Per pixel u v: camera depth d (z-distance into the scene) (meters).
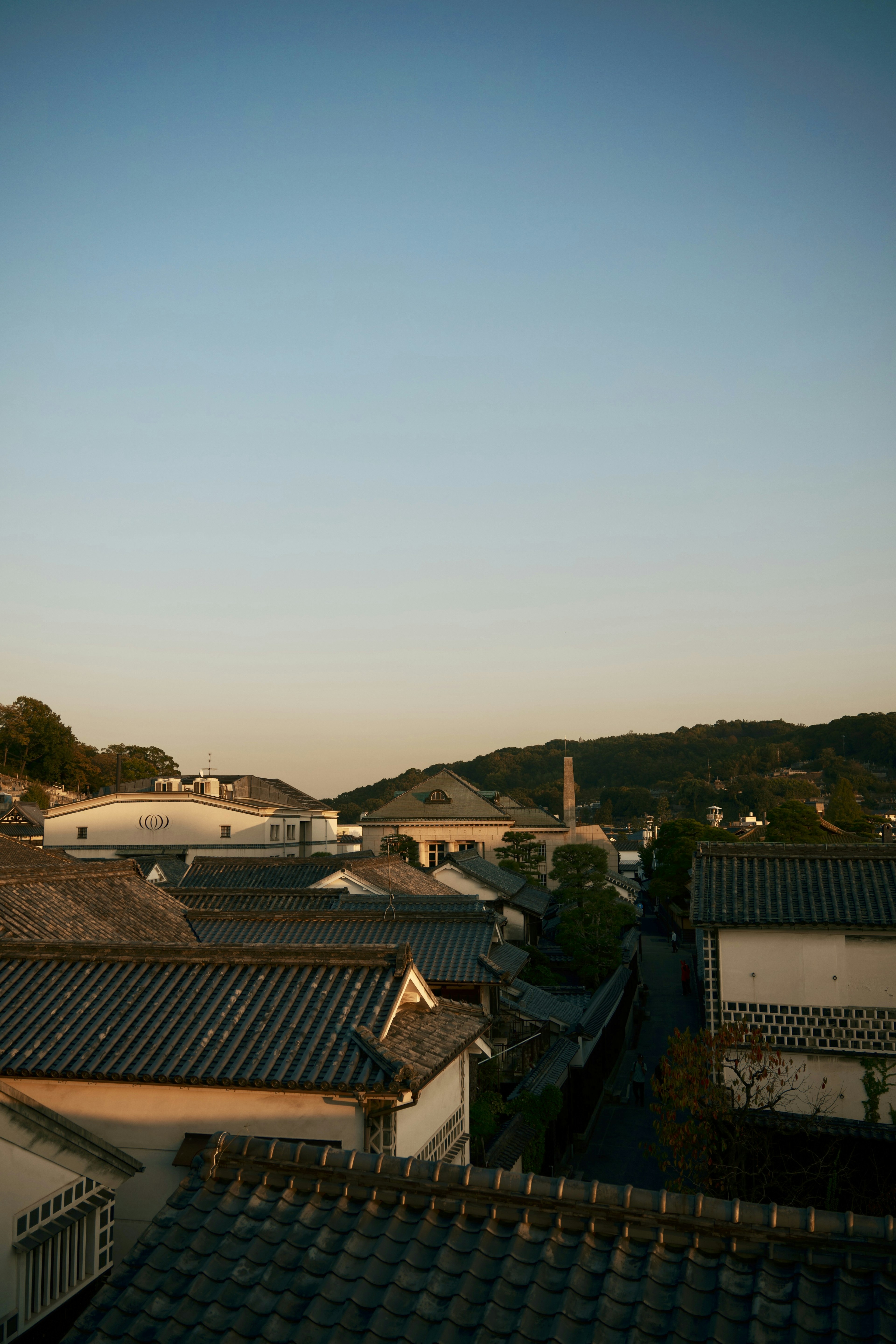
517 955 26.94
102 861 21.00
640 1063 31.70
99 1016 12.26
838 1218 5.92
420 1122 12.25
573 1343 5.30
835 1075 17.38
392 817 63.75
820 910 17.92
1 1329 8.06
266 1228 6.34
